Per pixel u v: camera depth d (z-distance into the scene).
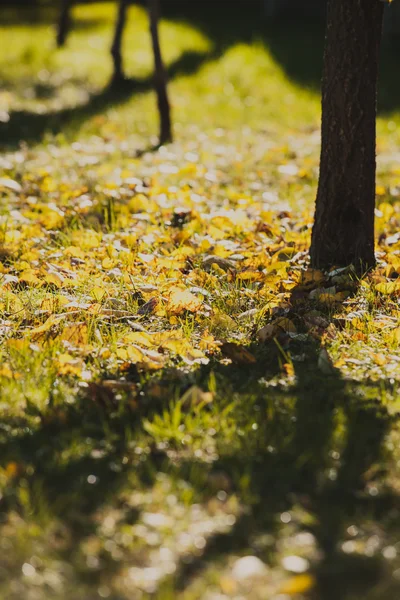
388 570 2.85
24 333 4.92
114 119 13.84
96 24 25.16
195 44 20.89
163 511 3.19
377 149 12.13
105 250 6.66
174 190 8.65
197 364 4.58
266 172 10.17
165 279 5.95
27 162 10.48
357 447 3.65
